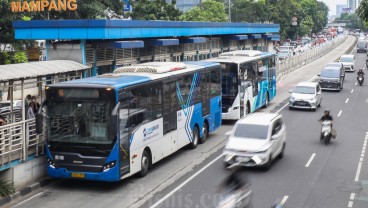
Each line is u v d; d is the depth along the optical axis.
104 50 25.16
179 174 18.20
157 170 18.83
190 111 21.92
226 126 28.44
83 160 15.91
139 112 17.25
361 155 21.27
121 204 14.84
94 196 15.70
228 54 32.38
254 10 93.19
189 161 20.22
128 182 17.22
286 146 23.14
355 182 17.11
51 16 39.06
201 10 75.31
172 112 20.03
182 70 21.34
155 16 50.94
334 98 40.72
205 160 20.34
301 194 15.73
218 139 24.72
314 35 166.25
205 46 41.47
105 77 17.97
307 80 53.03
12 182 15.66
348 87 48.72
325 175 18.03
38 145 17.23
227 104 28.53
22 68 17.06
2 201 14.94
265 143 18.67
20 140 16.55
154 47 31.30
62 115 16.08
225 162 18.67
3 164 15.40
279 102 38.47
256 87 32.31
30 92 22.16
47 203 15.04
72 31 22.86
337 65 49.56
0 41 33.34
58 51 23.41
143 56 29.84
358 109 34.72
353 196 15.53
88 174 15.88
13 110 17.95
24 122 16.28
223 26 41.31
